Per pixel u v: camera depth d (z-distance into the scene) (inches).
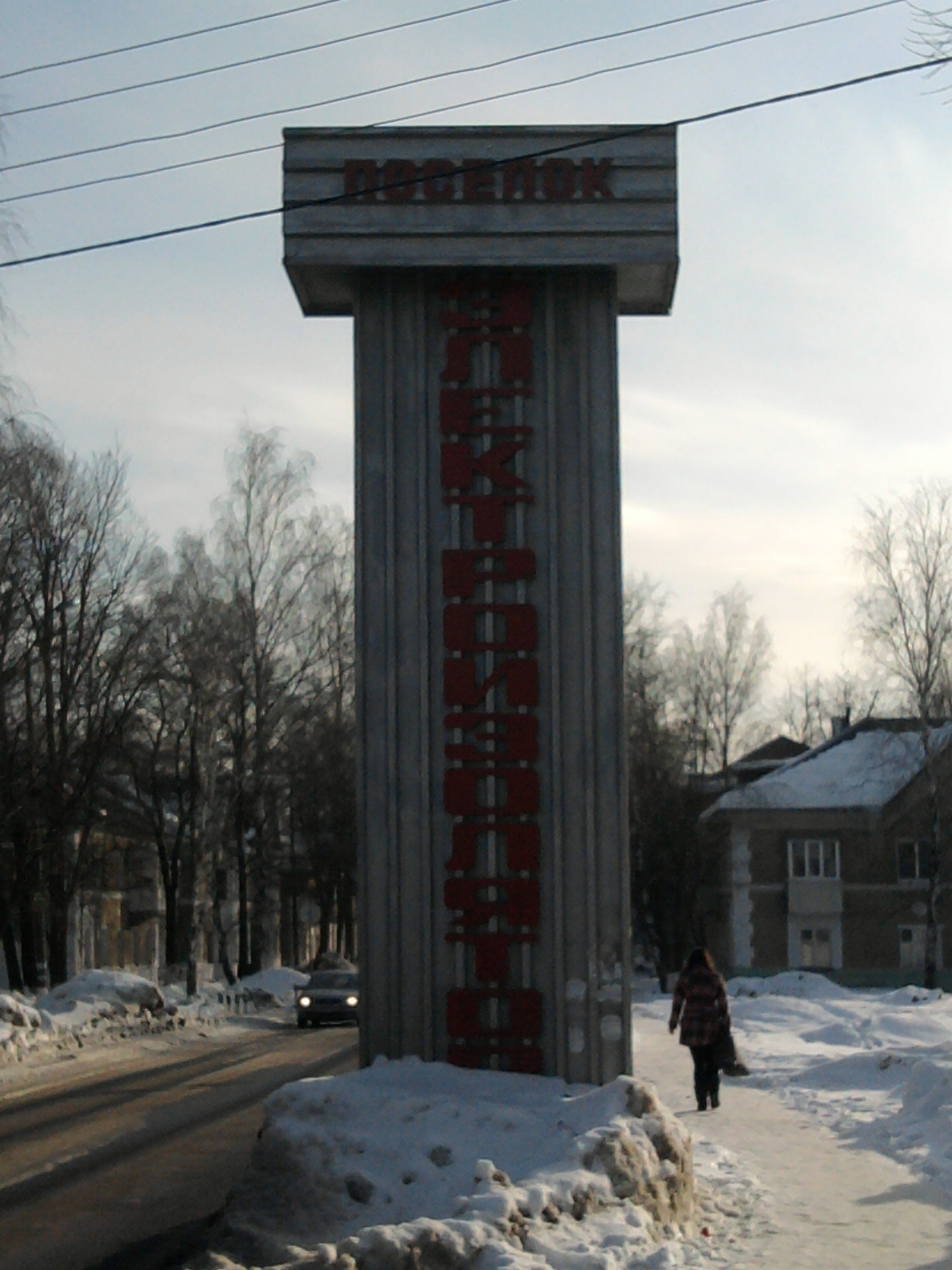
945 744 1999.3
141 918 2568.9
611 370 583.5
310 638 1940.2
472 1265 299.3
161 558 1700.3
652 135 582.9
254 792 1909.4
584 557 572.4
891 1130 546.9
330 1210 367.9
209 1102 722.8
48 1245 378.9
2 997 1064.8
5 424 1079.0
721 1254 351.9
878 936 2165.4
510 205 580.4
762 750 2997.0
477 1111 406.6
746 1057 901.8
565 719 563.8
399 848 557.3
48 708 1473.9
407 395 584.1
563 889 552.1
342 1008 1513.3
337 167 580.7
